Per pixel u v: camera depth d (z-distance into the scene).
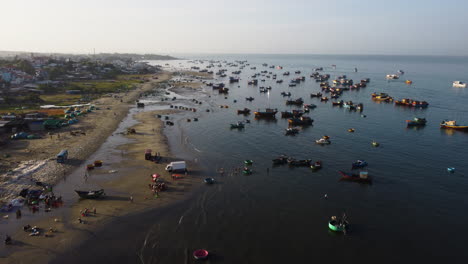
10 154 79.25
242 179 69.88
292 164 79.00
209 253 44.47
